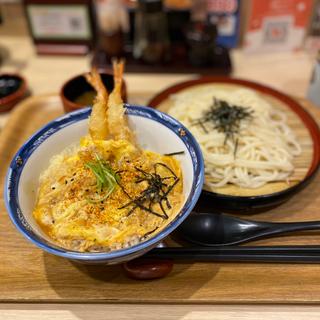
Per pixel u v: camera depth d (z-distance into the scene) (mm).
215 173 368
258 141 388
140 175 300
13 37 644
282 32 564
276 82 532
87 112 330
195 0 557
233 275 292
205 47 524
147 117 328
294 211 340
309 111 450
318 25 561
